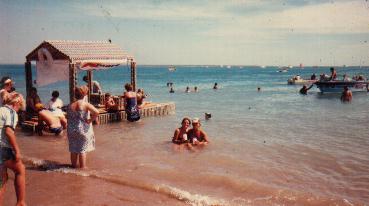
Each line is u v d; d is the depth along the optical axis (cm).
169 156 1090
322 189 802
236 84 7256
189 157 1080
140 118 1970
